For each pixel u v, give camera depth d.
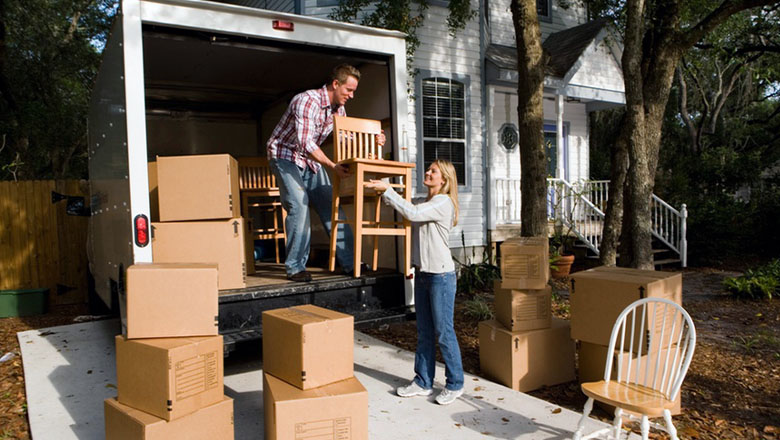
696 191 15.41
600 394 2.74
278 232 6.04
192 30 3.66
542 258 3.96
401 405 3.52
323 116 4.29
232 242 3.67
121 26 3.41
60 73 14.26
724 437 3.31
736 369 4.59
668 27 7.34
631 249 7.03
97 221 5.73
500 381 4.03
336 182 4.30
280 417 2.52
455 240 9.94
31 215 7.92
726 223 10.91
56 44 13.85
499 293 4.20
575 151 12.58
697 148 17.98
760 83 18.38
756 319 6.41
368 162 3.99
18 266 7.85
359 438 2.66
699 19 10.30
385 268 4.61
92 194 6.16
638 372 2.95
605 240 7.73
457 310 6.76
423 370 3.67
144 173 3.39
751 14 11.84
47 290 7.49
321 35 4.09
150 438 2.45
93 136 5.89
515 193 11.12
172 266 2.83
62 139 13.95
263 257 6.41
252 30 3.80
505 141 11.09
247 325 3.65
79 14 14.45
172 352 2.50
